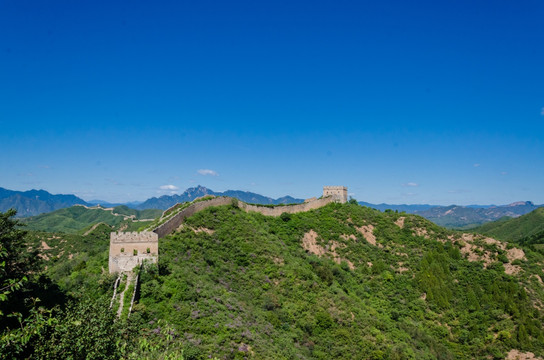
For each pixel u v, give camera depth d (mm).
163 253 53844
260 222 85625
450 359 63500
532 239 159750
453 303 78000
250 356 40469
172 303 44312
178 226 65562
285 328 52344
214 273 57375
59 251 117938
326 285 67688
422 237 95188
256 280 60906
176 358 25547
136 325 34344
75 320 24688
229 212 78938
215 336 41531
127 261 49875
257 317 50688
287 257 71375
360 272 82375
